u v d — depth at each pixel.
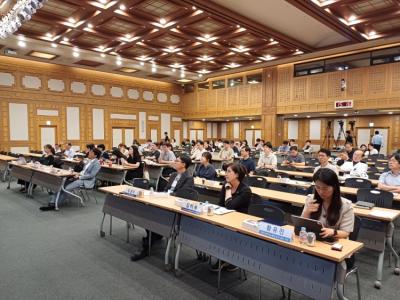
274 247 2.44
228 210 3.21
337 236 2.31
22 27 9.13
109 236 4.46
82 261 3.61
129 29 9.30
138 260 3.65
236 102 15.43
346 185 4.95
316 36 10.17
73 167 7.94
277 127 13.91
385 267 3.48
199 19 8.43
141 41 10.39
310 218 2.60
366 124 13.37
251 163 6.50
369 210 3.29
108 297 2.84
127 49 11.34
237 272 3.36
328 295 2.09
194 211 3.12
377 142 11.56
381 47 10.73
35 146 12.92
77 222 5.12
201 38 10.04
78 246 4.07
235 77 15.51
